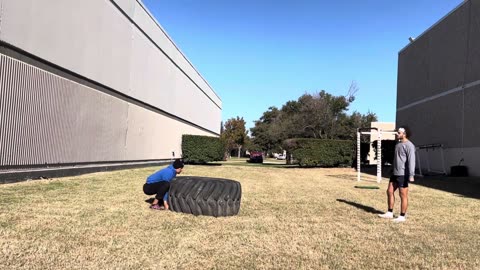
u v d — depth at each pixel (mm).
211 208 8875
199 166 31453
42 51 13961
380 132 19203
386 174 25438
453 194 14969
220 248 6406
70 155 16250
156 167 26594
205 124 50531
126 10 22078
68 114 15961
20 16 12680
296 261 5879
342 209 10461
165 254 5984
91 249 6062
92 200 10391
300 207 10609
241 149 103188
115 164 21406
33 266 5238
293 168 30156
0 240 6246
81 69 16922
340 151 30781
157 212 9070
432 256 6328
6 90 12164
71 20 15969
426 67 33281
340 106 53625
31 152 13555
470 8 26406
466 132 26469
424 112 33438
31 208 8805
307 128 52594
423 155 33344
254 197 12438
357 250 6547
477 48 25422
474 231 8211
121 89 21750
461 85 27344
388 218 9344
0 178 12133
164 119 31016
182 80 36969
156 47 28469
